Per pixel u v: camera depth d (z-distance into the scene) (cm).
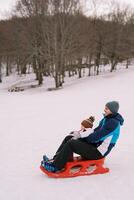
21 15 4188
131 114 1469
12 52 4422
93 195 557
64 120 1433
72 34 3884
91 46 4312
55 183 608
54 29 3747
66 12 3859
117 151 830
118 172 664
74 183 607
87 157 635
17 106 2155
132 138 978
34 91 3488
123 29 4706
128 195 557
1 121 1496
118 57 4738
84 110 1730
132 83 3053
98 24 4609
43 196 556
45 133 1137
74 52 3947
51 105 2072
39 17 3944
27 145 948
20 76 5281
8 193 573
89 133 632
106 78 3744
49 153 845
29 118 1549
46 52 3806
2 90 3950
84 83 3603
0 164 755
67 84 3819
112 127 619
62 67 3941
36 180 630
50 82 4325
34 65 4453
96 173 651
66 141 653
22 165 739
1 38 4697
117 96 2289
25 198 550
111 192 569
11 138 1066
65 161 627
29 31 4038
